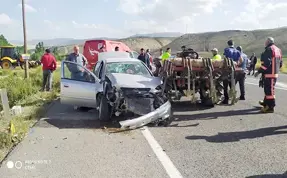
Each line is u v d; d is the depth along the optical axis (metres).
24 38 17.42
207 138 6.21
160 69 9.55
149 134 6.55
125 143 5.96
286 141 5.94
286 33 138.12
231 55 9.95
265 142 5.90
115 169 4.71
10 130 6.38
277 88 13.64
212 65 8.82
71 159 5.14
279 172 4.52
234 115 8.22
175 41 152.62
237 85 15.00
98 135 6.51
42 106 9.68
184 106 9.52
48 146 5.81
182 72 8.66
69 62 8.77
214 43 139.62
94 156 5.27
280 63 8.43
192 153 5.36
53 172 4.64
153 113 7.10
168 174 4.51
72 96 8.55
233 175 4.44
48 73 13.20
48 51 13.18
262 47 118.81
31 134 6.58
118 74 8.24
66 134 6.59
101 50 17.56
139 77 8.28
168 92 8.67
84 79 8.48
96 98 8.15
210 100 9.24
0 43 64.69
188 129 6.93
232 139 6.12
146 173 4.55
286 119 7.66
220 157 5.15
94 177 4.44
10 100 10.77
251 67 23.20
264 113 8.39
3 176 4.53
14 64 32.91
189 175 4.46
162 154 5.32
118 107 7.43
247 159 5.04
